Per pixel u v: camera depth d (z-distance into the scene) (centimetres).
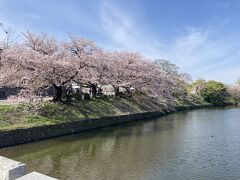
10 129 1684
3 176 579
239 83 9806
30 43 2631
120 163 1425
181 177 1238
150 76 3859
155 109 3988
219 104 7450
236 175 1277
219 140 2114
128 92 3950
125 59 3847
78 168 1324
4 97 3247
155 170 1325
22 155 1514
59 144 1817
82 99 3047
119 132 2383
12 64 2350
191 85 8112
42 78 2430
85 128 2373
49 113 2205
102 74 3148
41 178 334
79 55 2767
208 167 1396
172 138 2164
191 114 4419
